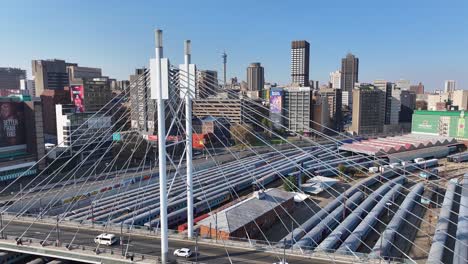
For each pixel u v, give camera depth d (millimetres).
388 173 147375
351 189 119812
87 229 72000
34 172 139125
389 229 83312
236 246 62688
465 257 69500
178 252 58500
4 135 139375
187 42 65000
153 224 88000
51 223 75438
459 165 176000
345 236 81812
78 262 65438
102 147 165625
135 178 130750
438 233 81250
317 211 105438
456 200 108500
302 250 60688
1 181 127062
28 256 70438
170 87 63344
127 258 57094
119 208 97438
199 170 151625
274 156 180625
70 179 131750
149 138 160750
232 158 177375
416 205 108812
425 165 163750
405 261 64312
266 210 92562
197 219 91750
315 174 147375
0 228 71438
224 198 115562
